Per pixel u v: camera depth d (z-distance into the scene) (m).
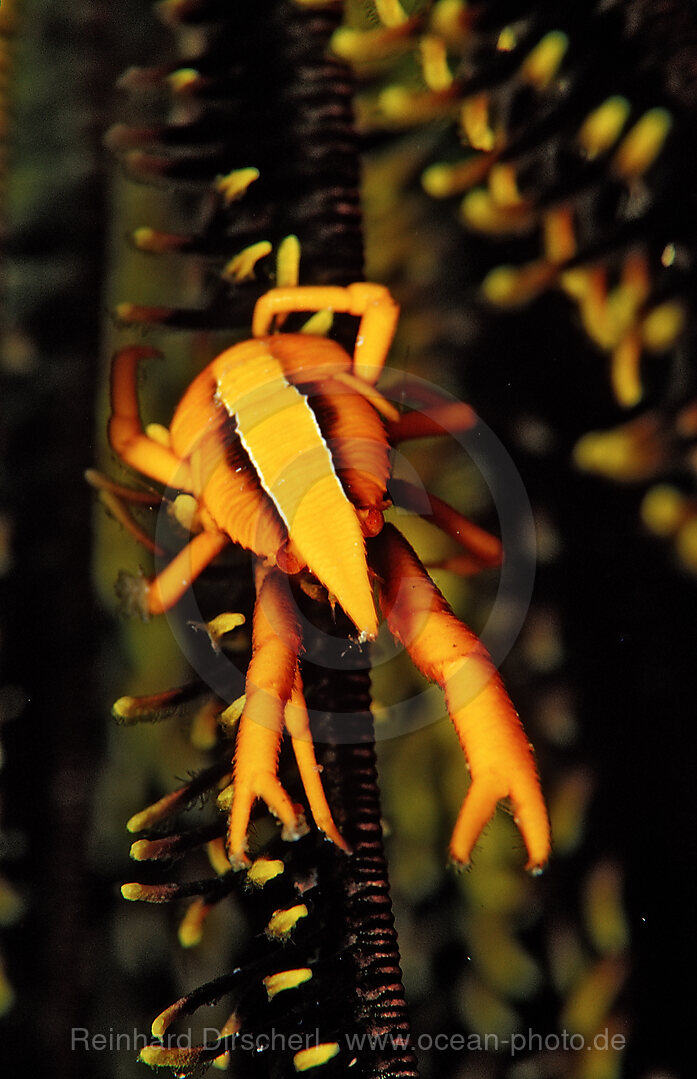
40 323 0.17
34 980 0.16
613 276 0.16
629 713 0.16
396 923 0.16
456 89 0.17
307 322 0.17
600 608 0.16
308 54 0.17
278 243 0.17
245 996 0.16
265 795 0.15
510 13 0.16
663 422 0.16
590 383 0.16
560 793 0.16
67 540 0.17
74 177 0.17
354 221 0.17
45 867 0.16
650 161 0.16
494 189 0.16
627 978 0.16
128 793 0.17
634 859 0.16
